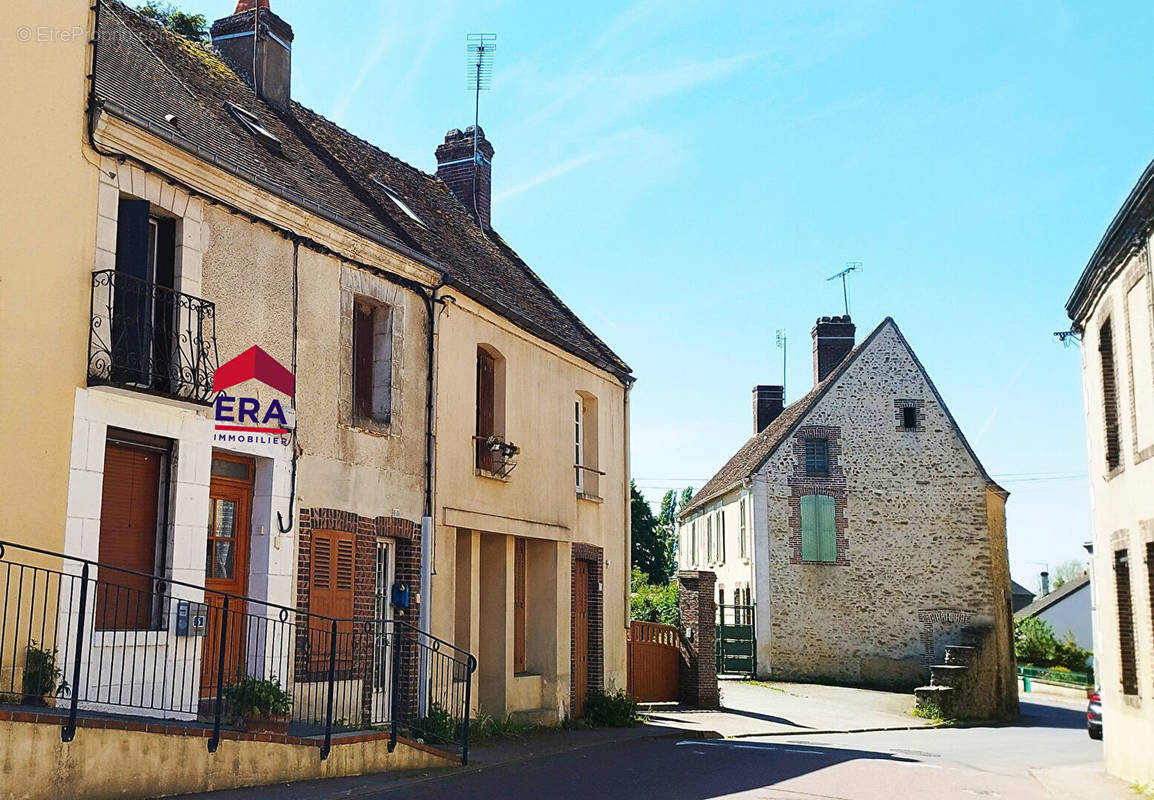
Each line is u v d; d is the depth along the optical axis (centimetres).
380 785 1034
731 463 4353
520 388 1761
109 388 966
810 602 3322
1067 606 5900
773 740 1878
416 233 1620
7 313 897
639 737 1716
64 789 787
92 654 954
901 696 3011
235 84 1559
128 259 1006
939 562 3338
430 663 1440
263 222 1191
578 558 1934
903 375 3441
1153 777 1318
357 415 1376
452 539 1524
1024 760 1723
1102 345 1576
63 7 968
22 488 897
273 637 1126
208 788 912
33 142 931
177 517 1047
